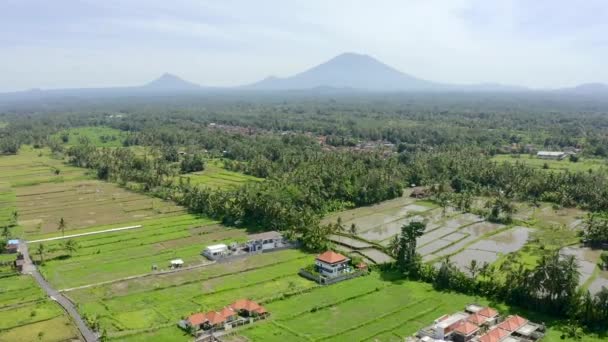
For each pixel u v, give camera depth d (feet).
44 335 303.68
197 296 363.76
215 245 462.60
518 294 352.90
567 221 578.66
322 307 346.13
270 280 396.37
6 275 403.54
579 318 325.01
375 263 432.66
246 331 311.47
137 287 380.17
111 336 301.22
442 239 516.32
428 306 350.84
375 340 301.84
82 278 398.62
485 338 291.99
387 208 648.38
